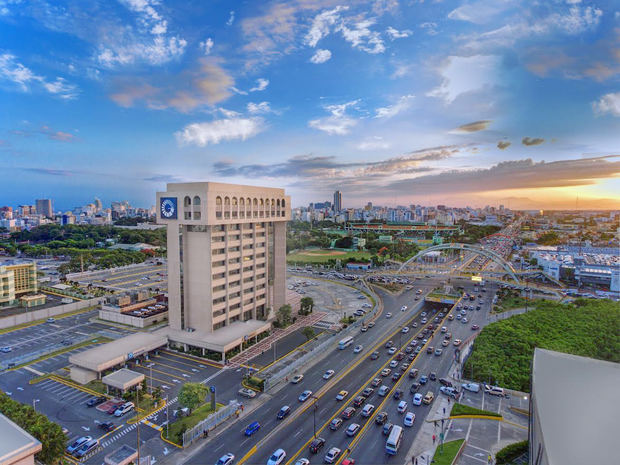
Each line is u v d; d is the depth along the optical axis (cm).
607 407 4756
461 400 8931
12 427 5775
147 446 7156
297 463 6606
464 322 15000
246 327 12569
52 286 19100
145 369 10369
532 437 5253
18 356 11344
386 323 14875
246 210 13025
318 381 9825
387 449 6994
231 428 7731
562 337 12062
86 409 8431
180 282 12288
